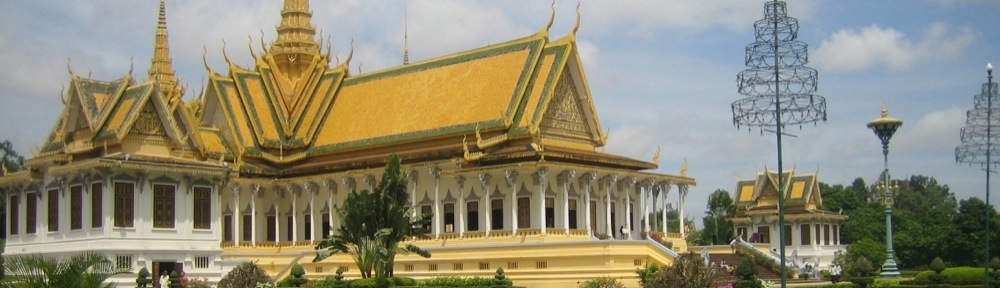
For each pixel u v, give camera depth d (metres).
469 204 74.44
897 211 133.38
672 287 46.47
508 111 74.31
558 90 76.50
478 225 73.75
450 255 69.38
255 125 85.06
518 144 73.56
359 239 59.25
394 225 59.31
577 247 63.41
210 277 64.12
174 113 66.62
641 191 79.62
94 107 64.88
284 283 59.78
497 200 73.19
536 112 73.38
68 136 66.19
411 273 71.00
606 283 57.38
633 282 62.06
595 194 75.31
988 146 59.59
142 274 55.56
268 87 88.50
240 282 55.88
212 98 86.00
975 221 109.19
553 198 72.12
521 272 65.38
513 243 67.50
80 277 38.62
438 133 77.56
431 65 82.94
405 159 77.88
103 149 63.56
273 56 91.81
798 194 119.56
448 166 74.50
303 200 82.31
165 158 63.72
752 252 75.19
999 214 112.88
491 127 74.56
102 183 61.06
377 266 58.66
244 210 82.06
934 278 61.97
